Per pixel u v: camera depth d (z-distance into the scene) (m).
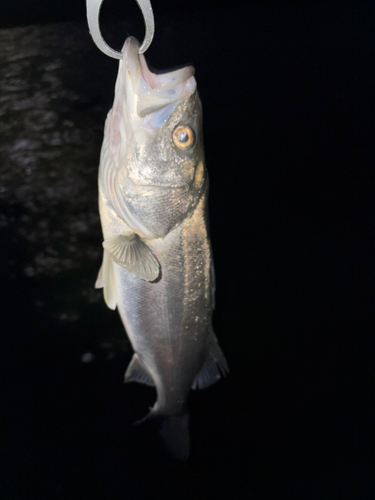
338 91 1.27
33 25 1.42
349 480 0.58
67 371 0.62
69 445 0.55
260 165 1.04
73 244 0.80
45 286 0.72
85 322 0.68
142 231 0.33
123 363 0.64
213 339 0.41
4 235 0.80
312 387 0.66
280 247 0.86
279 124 1.15
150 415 0.44
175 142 0.30
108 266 0.36
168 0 1.55
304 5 1.68
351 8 1.69
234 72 1.32
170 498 0.54
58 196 0.89
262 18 1.59
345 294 0.78
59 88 1.19
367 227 0.90
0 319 0.66
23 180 0.92
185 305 0.37
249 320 0.74
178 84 0.29
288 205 0.94
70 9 1.45
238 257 0.84
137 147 0.30
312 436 0.61
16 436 0.54
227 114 1.18
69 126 1.07
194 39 1.45
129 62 0.27
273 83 1.29
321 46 1.46
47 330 0.66
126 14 1.39
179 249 0.34
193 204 0.33
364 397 0.65
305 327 0.73
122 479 0.54
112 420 0.58
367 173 1.03
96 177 0.94
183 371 0.41
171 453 0.46
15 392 0.58
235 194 0.97
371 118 1.18
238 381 0.66
